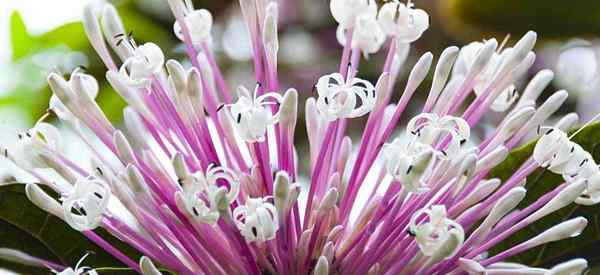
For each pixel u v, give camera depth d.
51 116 0.69
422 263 0.42
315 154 0.46
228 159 0.44
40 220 0.51
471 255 0.43
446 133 0.43
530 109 0.44
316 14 0.91
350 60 0.49
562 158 0.43
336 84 0.44
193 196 0.41
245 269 0.43
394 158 0.41
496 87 0.45
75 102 0.44
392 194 0.43
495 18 0.64
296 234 0.44
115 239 0.50
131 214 0.43
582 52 0.83
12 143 0.44
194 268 0.44
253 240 0.42
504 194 0.43
